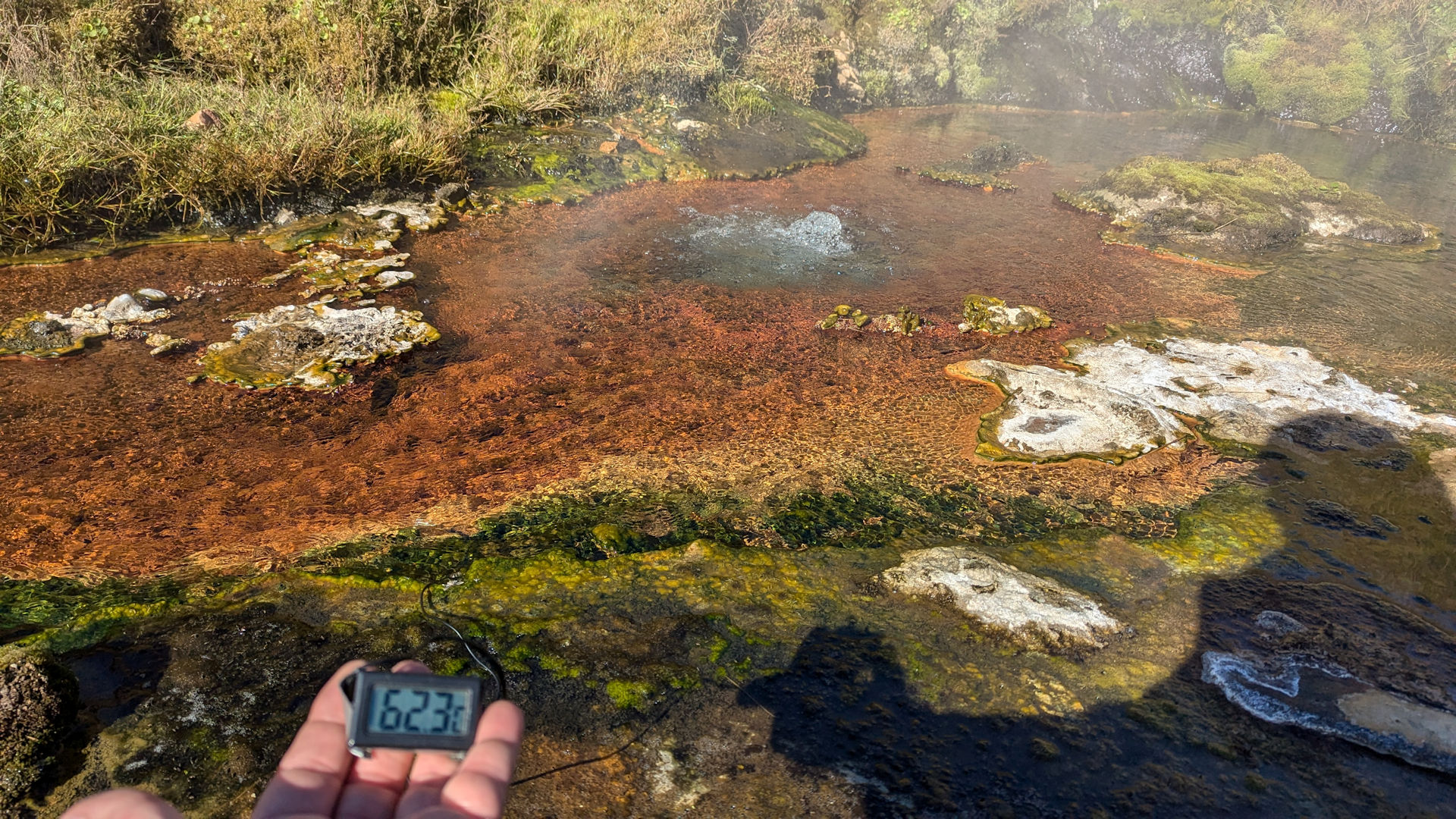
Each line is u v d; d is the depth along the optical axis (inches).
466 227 236.8
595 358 173.3
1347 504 137.6
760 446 144.9
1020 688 97.3
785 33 388.5
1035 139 378.3
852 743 88.0
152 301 182.1
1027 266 237.1
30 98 223.8
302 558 111.8
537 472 134.3
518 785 80.9
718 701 92.3
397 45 292.0
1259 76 452.4
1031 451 146.3
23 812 76.2
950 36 445.4
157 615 100.0
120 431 140.3
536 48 309.9
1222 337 197.9
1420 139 418.3
